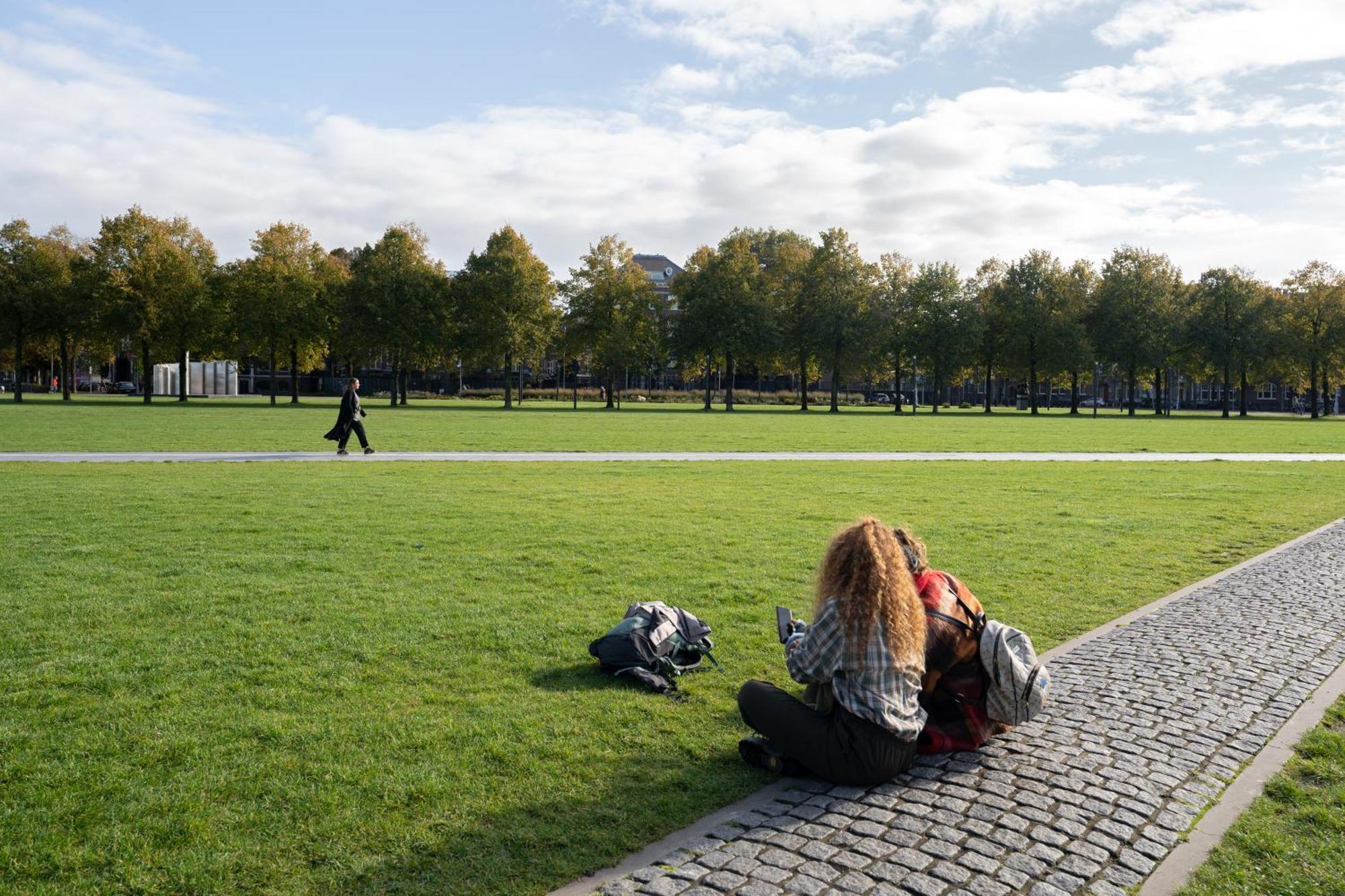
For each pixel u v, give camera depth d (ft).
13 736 15.89
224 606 24.94
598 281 244.01
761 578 29.58
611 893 11.03
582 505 46.73
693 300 238.48
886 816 13.23
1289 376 258.37
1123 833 12.79
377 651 21.06
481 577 29.17
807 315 248.32
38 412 150.71
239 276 225.15
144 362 212.43
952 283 258.78
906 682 14.11
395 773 14.55
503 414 182.19
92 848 12.18
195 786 14.02
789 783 14.47
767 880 11.33
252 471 63.16
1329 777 14.80
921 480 62.54
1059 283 259.39
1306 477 68.08
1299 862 12.04
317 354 244.22
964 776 14.76
